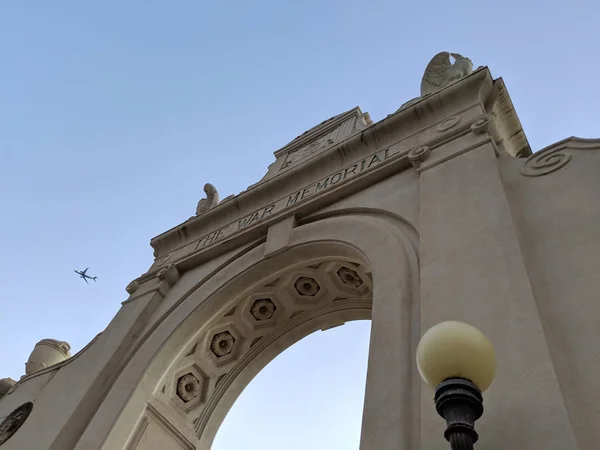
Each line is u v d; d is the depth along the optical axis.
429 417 5.04
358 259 9.20
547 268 6.16
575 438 4.23
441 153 9.08
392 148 10.50
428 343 4.08
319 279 11.21
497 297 5.79
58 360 14.09
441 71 11.52
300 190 11.70
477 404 3.85
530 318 5.36
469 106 9.85
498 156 8.51
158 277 12.50
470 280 6.19
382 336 6.51
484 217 7.05
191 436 11.30
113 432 9.51
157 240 13.76
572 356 5.10
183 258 12.61
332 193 10.55
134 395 10.08
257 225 11.59
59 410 10.48
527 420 4.48
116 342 11.35
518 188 7.63
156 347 10.69
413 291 6.95
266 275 10.91
